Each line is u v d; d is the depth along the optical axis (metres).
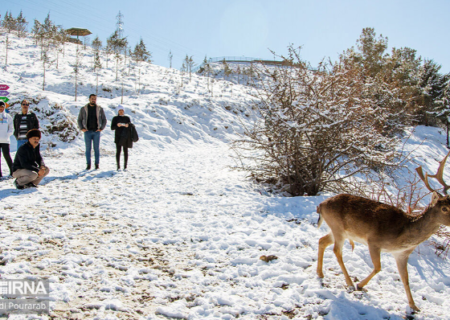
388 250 3.38
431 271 4.31
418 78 27.81
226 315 2.92
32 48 30.38
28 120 7.82
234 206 6.30
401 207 5.80
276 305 3.19
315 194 7.59
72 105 16.22
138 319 2.80
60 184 7.46
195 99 22.97
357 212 3.50
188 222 5.38
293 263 4.12
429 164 16.33
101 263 3.79
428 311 3.33
